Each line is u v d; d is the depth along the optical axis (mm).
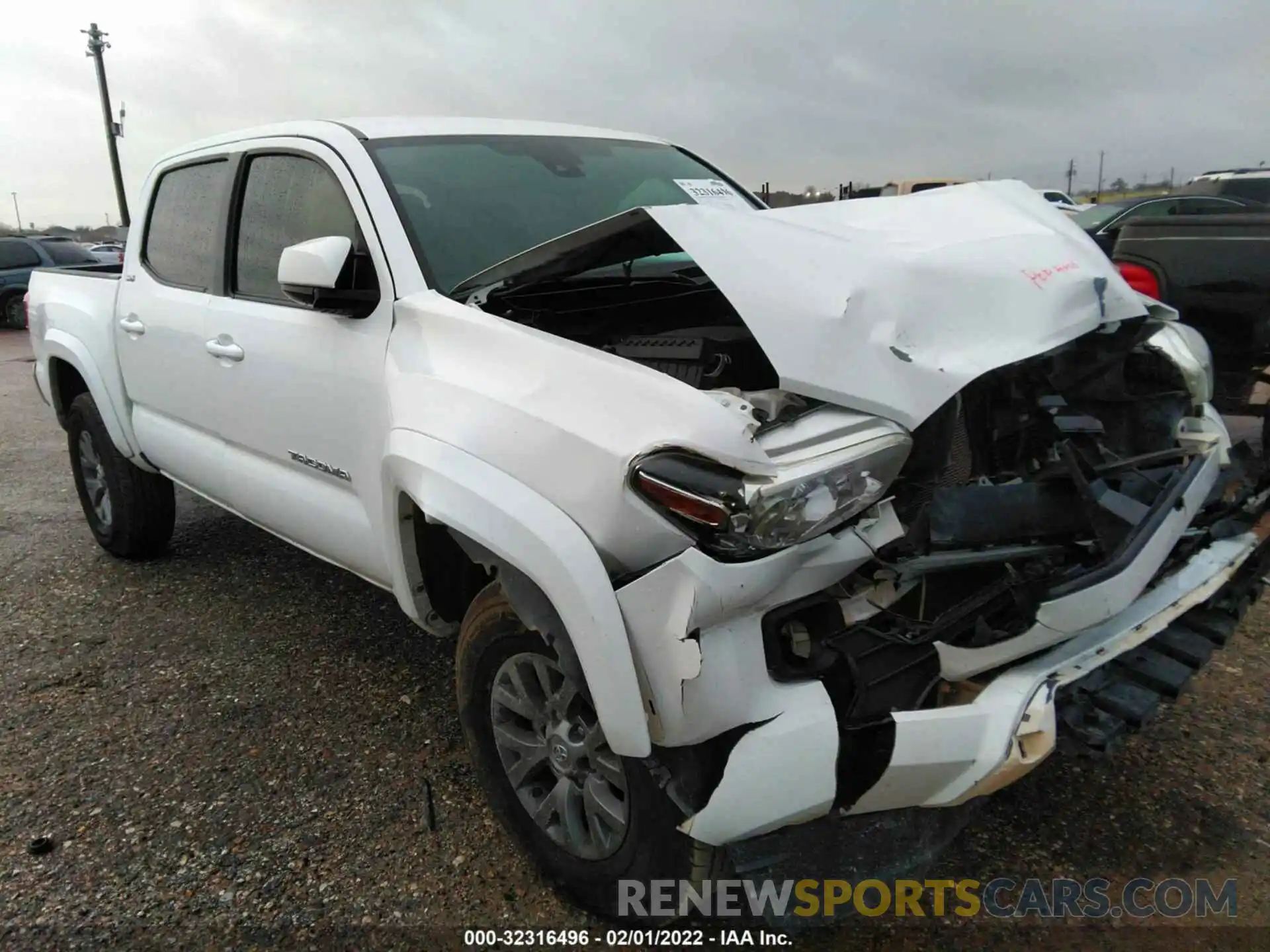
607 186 3330
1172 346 2600
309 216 3072
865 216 2484
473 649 2428
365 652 3674
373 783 2852
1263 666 3354
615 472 1860
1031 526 2016
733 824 1850
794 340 1945
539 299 2834
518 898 2395
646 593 1829
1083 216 12242
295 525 3189
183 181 3861
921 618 2027
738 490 1753
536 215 3039
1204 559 2434
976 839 2555
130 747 3066
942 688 2031
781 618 1896
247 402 3215
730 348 2441
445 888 2432
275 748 3039
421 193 2910
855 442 1887
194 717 3238
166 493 4488
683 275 2939
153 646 3768
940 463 2086
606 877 2172
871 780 1904
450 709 3246
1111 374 2617
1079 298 2246
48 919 2342
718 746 1864
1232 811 2619
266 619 3982
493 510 2039
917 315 2027
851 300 1981
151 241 4023
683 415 1868
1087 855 2480
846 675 1944
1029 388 2340
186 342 3541
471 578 2668
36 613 4109
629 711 1879
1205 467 2408
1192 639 2359
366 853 2559
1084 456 2180
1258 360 4738
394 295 2652
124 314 4027
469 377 2270
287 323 3012
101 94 33531
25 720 3238
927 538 1943
